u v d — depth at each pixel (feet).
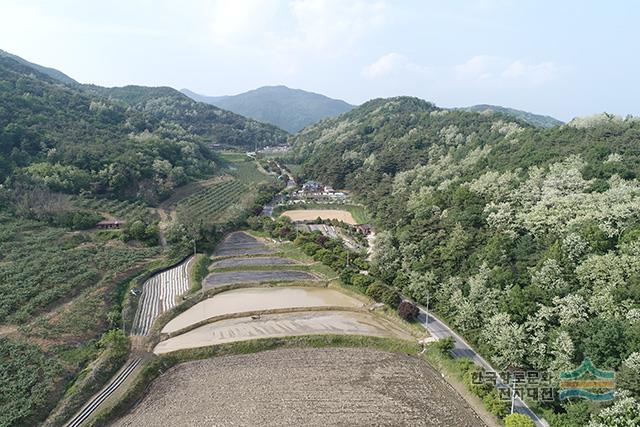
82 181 452.76
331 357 239.50
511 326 214.90
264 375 220.84
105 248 360.48
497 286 245.04
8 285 265.75
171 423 183.32
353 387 211.82
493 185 342.44
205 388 209.26
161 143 627.87
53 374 199.72
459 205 343.46
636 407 154.10
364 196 590.96
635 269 201.77
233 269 370.73
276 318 284.20
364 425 183.93
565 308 203.51
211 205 531.91
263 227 484.33
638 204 235.61
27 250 322.14
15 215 370.53
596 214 244.22
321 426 182.29
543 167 345.31
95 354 224.33
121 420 185.57
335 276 351.46
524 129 538.06
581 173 313.94
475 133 622.95
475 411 195.83
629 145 352.49
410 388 212.23
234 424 182.70
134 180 501.56
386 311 291.38
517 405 192.44
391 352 246.27
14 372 196.75
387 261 333.01
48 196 399.65
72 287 281.54
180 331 261.03
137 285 315.17
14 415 171.63
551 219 262.26
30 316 242.99
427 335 259.39
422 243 320.70
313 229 488.85
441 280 289.12
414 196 443.32
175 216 465.88
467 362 218.79
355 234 463.83
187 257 383.45
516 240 272.31
